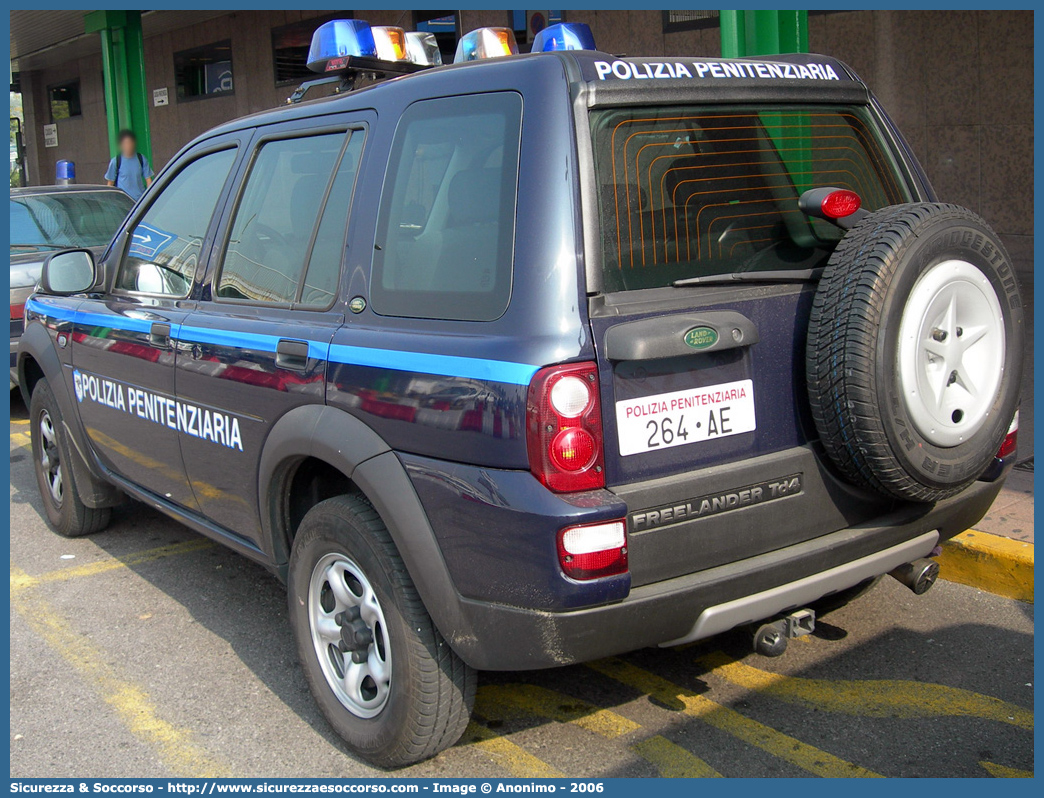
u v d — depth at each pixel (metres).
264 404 3.35
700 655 3.77
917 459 2.78
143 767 3.21
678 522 2.65
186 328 3.83
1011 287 2.95
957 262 2.80
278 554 3.50
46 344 5.04
